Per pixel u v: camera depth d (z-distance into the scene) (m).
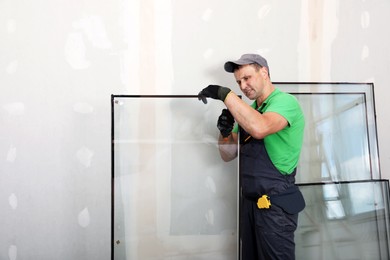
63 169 1.60
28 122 1.59
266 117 1.19
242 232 1.46
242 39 1.67
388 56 1.78
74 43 1.60
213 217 1.59
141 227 1.57
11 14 1.58
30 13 1.58
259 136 1.17
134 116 1.56
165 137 1.58
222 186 1.58
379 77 1.78
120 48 1.61
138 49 1.62
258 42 1.68
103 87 1.61
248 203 1.41
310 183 1.63
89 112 1.60
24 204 1.59
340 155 1.69
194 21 1.65
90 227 1.61
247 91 1.36
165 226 1.58
